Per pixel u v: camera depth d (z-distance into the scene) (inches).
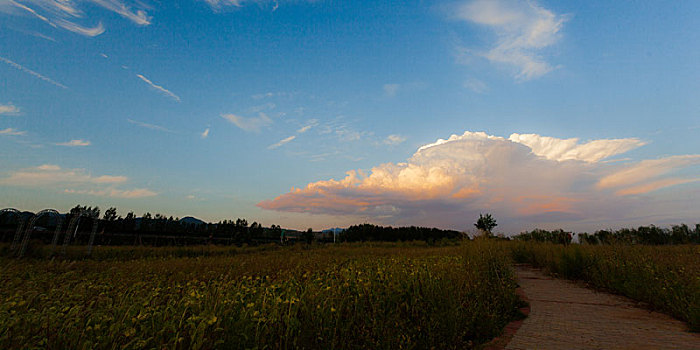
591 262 421.4
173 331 90.4
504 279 310.2
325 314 120.3
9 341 79.4
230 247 1022.4
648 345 174.1
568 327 211.3
